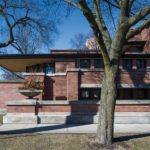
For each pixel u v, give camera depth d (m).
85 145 10.88
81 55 22.55
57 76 22.70
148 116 16.64
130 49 27.70
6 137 11.94
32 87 16.62
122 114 16.61
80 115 16.42
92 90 21.70
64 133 12.79
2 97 23.05
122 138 11.91
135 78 21.73
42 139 11.58
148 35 27.38
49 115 16.39
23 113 16.30
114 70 11.26
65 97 22.55
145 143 11.27
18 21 23.56
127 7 11.20
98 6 12.24
